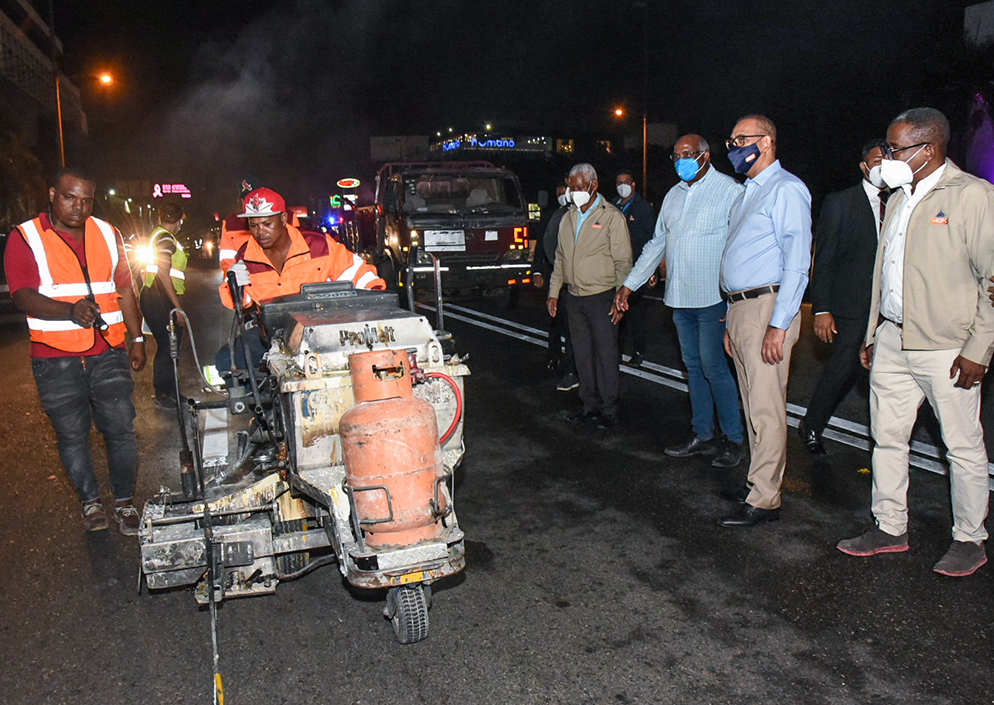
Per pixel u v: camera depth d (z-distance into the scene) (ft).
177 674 11.40
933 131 12.62
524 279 45.91
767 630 12.06
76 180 15.17
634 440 21.39
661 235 19.58
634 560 14.47
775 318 14.79
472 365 31.45
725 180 18.04
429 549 10.60
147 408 25.75
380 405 10.61
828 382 19.21
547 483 18.44
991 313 12.40
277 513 12.79
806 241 14.75
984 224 12.34
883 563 14.01
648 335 37.35
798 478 18.08
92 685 11.16
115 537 15.99
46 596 13.70
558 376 29.09
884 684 10.69
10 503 17.92
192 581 11.98
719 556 14.51
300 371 11.70
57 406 15.71
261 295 15.51
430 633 12.26
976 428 13.35
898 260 13.55
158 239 24.08
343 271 15.90
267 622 12.76
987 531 15.26
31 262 15.19
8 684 11.21
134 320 16.66
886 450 14.21
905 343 13.32
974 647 11.45
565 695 10.66
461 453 12.58
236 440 16.01
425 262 43.83
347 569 10.58
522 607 12.94
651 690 10.71
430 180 46.44
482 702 10.57
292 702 10.68
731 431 19.03
